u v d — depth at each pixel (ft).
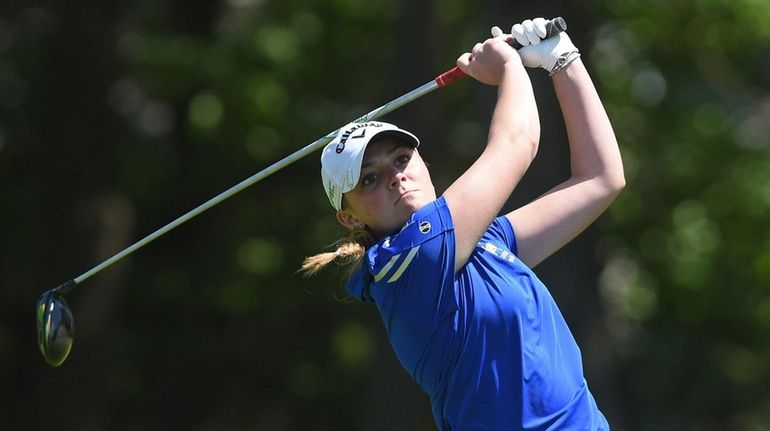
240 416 188.03
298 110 184.44
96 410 154.51
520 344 42.14
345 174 43.86
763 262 190.70
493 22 121.19
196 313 184.65
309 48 185.57
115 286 156.35
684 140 190.70
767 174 190.29
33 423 158.81
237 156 181.68
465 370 42.34
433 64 136.15
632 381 194.18
